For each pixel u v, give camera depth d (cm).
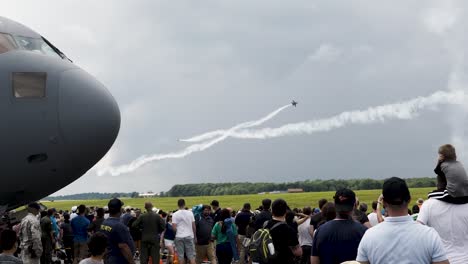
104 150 1552
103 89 1577
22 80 1445
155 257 1869
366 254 573
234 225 2011
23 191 1484
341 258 793
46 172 1466
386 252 559
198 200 12238
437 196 780
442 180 807
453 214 763
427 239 556
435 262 555
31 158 1438
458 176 759
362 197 9506
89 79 1562
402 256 554
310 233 1566
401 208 568
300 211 2216
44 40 1656
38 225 1677
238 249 2036
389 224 570
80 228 2183
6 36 1520
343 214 809
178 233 1942
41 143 1434
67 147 1465
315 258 819
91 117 1490
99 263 938
